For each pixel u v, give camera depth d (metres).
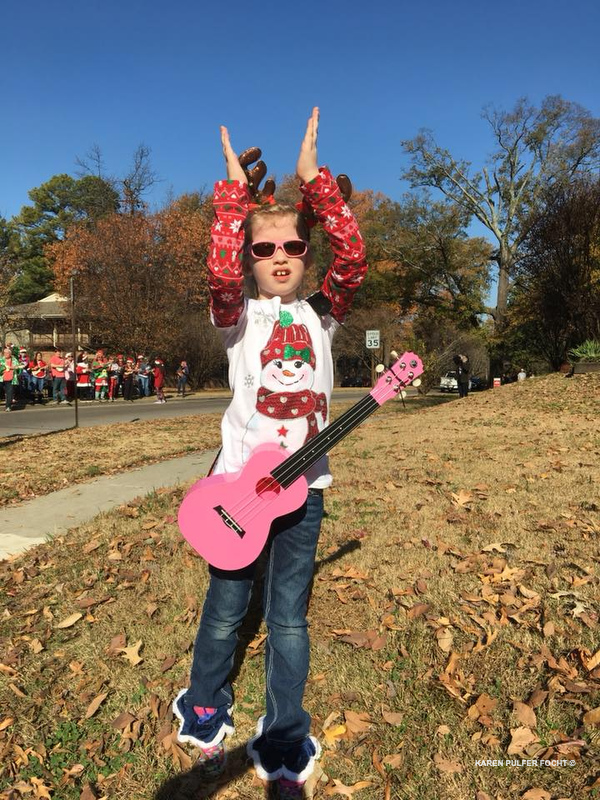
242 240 1.97
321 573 3.66
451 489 5.49
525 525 4.35
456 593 3.27
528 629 2.84
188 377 35.44
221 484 2.07
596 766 2.01
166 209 39.09
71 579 3.88
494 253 35.75
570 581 3.31
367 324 42.41
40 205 63.44
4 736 2.39
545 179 33.59
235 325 2.09
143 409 19.56
